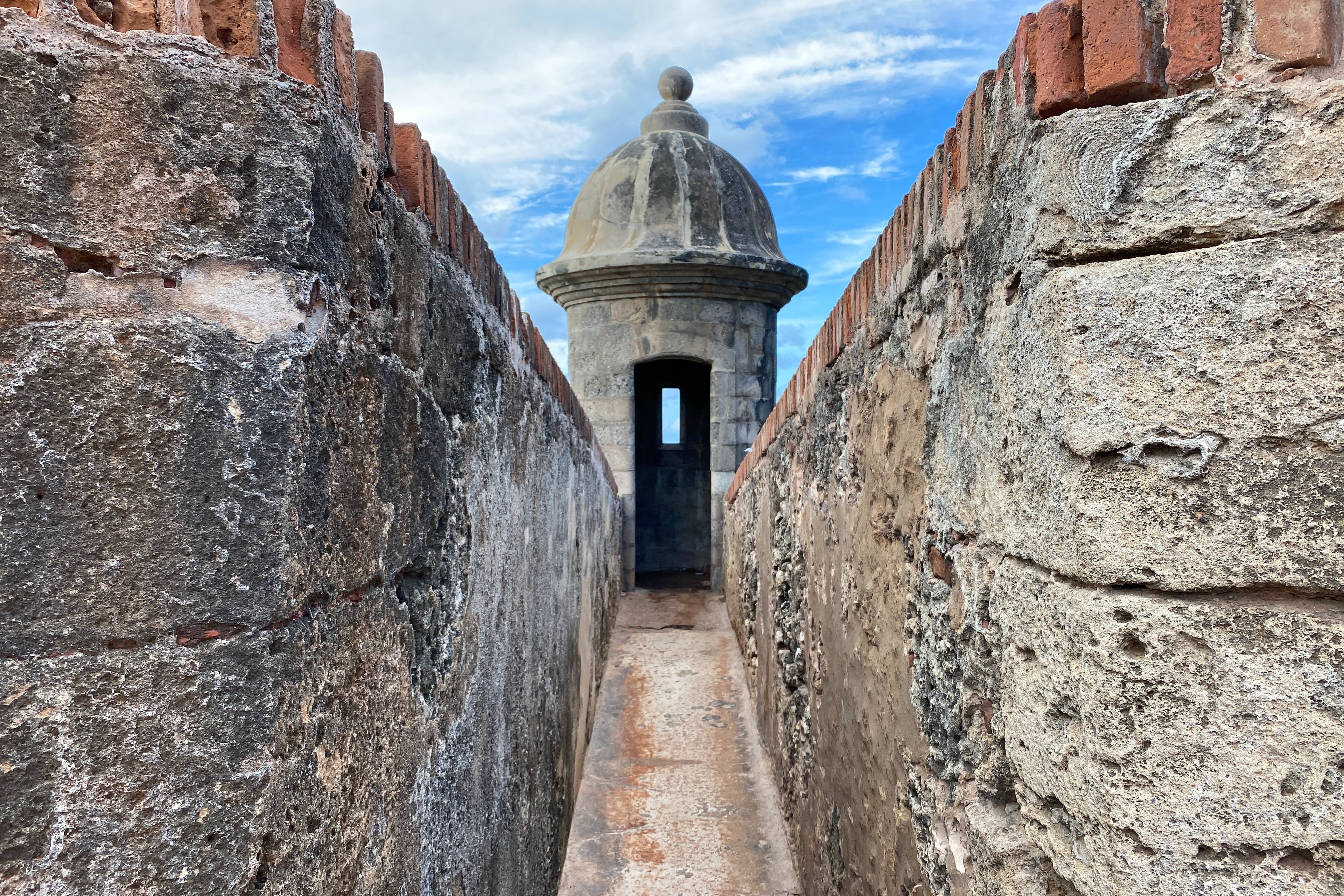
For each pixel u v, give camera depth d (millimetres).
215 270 838
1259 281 909
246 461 830
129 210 812
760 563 4996
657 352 8656
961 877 1305
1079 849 1016
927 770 1552
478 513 1640
